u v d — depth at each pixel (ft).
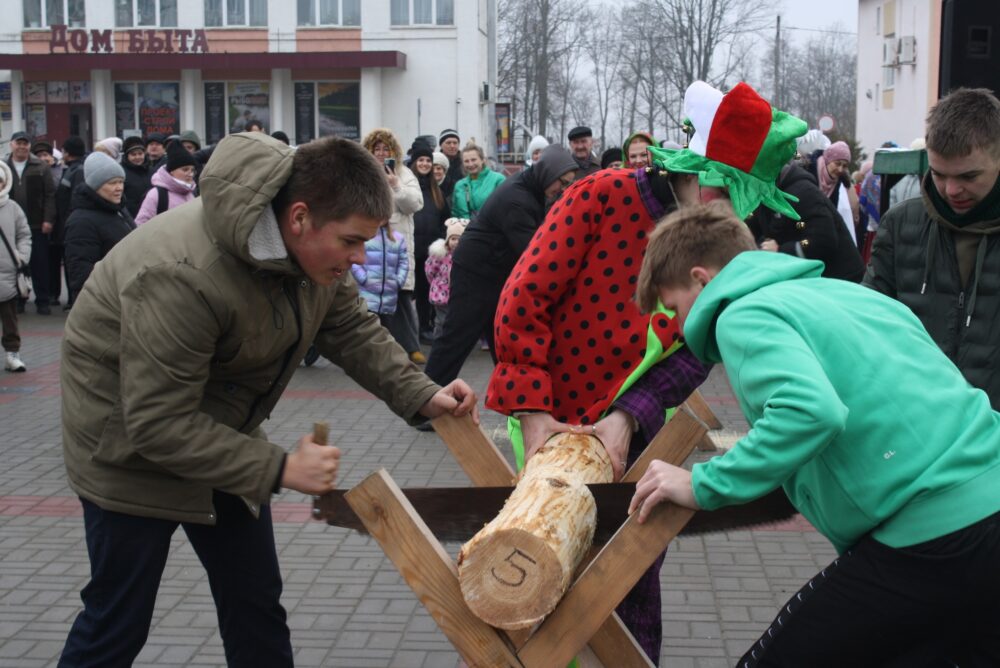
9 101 119.14
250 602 10.59
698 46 151.53
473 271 24.61
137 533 9.53
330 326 10.80
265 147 8.84
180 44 116.47
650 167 10.98
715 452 23.54
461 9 115.03
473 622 8.54
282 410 28.53
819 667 8.38
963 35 17.42
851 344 8.07
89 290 9.42
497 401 10.98
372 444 24.98
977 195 11.47
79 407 9.43
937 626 8.09
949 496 7.89
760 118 10.37
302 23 116.57
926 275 12.18
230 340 9.23
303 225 8.93
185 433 8.89
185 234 9.07
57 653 14.16
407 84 116.78
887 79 121.49
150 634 14.74
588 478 9.90
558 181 23.98
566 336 11.16
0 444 25.03
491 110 115.75
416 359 34.47
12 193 45.78
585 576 8.45
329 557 17.66
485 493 10.16
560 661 8.52
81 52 116.98
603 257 11.01
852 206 43.14
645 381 11.03
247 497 9.02
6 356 34.42
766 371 7.74
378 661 13.98
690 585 16.52
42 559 17.60
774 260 8.59
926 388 8.11
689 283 8.77
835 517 8.27
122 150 46.03
